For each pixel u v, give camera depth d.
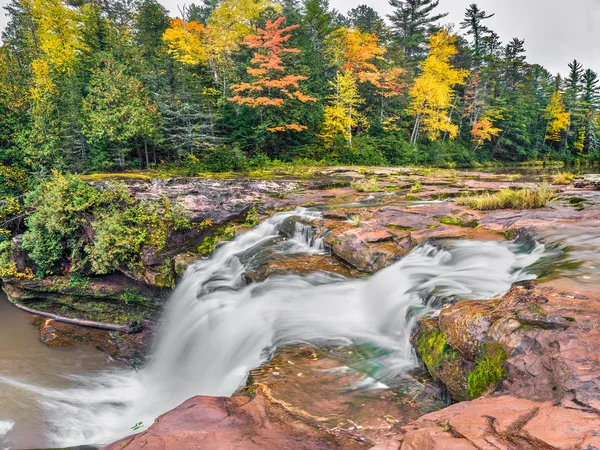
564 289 3.71
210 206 13.80
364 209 11.07
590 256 5.04
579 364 2.44
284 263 8.35
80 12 35.53
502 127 55.34
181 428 2.93
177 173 21.17
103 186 14.22
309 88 34.69
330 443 2.88
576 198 9.75
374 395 3.72
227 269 9.94
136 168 23.81
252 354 5.63
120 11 43.31
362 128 39.50
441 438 2.12
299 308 6.43
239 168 24.20
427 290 5.38
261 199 14.68
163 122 24.61
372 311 5.96
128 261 12.40
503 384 2.83
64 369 9.78
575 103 64.75
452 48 40.56
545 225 7.14
